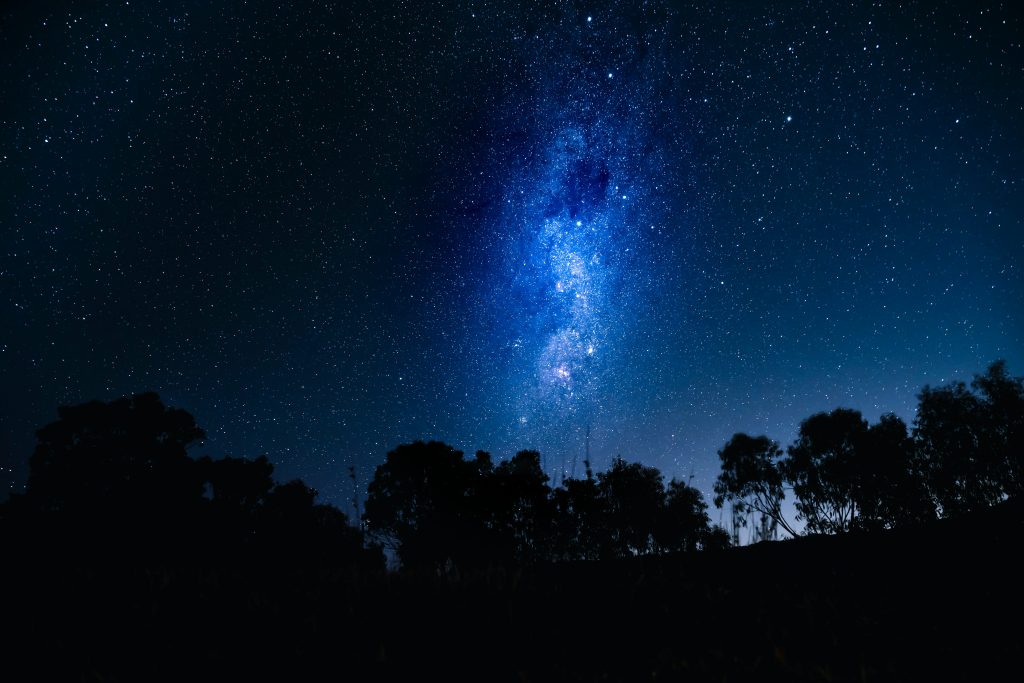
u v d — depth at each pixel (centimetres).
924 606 667
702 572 810
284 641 520
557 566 816
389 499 1864
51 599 606
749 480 1992
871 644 551
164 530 1480
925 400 1870
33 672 454
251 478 1708
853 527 1528
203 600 611
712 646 529
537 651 515
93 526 1402
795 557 907
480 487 1884
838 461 1878
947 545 994
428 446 1920
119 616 562
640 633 557
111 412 1606
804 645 543
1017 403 1720
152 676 454
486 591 663
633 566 806
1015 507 1195
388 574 738
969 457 1755
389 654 502
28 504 1450
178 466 1616
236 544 1556
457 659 498
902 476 1778
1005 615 630
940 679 481
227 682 452
